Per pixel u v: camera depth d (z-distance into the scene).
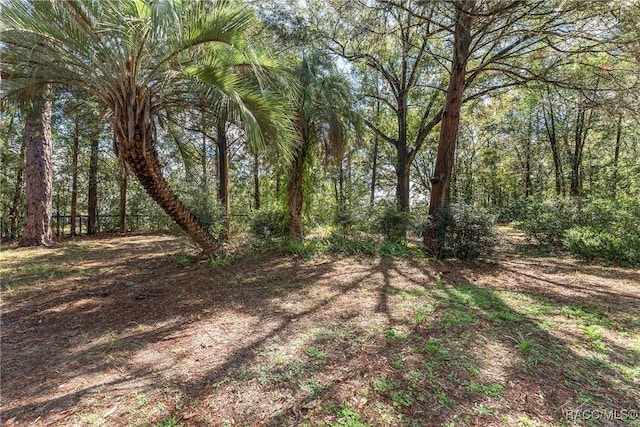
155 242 8.93
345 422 1.66
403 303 3.48
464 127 17.73
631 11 4.69
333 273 4.87
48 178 8.24
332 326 2.86
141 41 3.62
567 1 4.66
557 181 14.27
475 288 4.09
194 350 2.43
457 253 5.72
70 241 9.18
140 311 3.33
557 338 2.64
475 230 5.59
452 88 6.33
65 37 3.48
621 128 11.49
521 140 16.67
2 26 3.28
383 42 6.39
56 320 3.10
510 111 15.27
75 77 3.94
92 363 2.25
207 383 2.00
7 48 3.73
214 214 6.53
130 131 4.00
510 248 7.63
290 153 4.84
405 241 7.21
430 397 1.85
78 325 2.97
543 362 2.25
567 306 3.46
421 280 4.48
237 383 1.99
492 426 1.63
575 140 13.58
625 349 2.47
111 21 3.36
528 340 2.58
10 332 2.82
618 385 2.00
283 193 7.75
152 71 3.93
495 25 6.47
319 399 1.84
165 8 2.80
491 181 19.33
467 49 6.05
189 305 3.48
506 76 8.53
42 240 8.09
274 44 7.11
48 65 3.81
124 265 5.65
